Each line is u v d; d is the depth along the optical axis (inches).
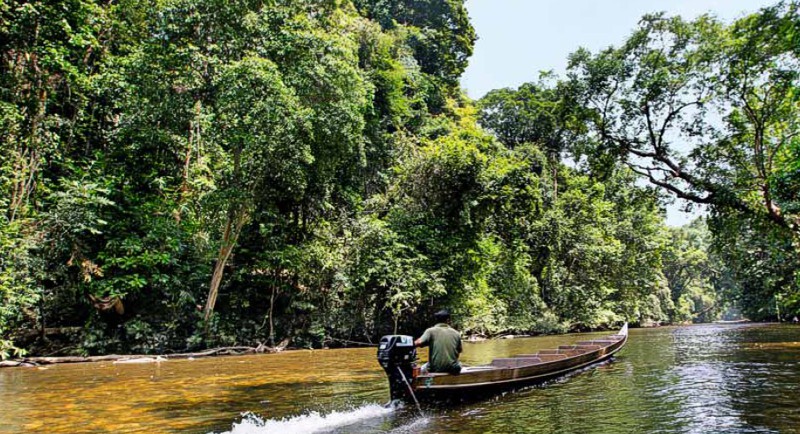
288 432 178.9
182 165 657.6
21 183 525.3
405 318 800.3
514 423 189.2
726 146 544.7
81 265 522.0
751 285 1384.1
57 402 247.6
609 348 431.8
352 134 657.6
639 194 644.1
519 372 264.1
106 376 361.7
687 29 530.6
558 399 241.3
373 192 991.6
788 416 195.0
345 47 673.0
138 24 701.9
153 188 639.8
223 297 661.9
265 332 669.9
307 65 598.5
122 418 206.8
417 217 824.3
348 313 726.5
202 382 321.1
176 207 608.1
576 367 341.4
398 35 1425.9
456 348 242.4
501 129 1755.7
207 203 579.8
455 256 820.0
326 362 464.4
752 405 217.6
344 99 637.3
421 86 1378.0
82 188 529.7
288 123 538.0
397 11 1768.0
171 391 281.1
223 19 575.8
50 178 596.7
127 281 546.9
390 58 1166.3
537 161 1332.4
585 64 583.8
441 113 1517.0
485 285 969.5
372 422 193.2
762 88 494.9
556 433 172.1
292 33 599.8
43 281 533.3
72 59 628.4
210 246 626.8
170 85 578.6
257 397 257.4
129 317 587.2
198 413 215.6
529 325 1059.9
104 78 603.8
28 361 470.9
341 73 620.1
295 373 369.7
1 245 446.3
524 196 886.4
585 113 586.6
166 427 189.2
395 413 211.0
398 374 219.3
